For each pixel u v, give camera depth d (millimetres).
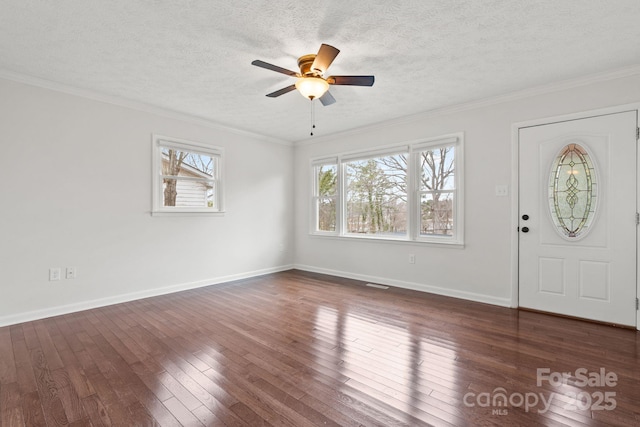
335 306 3428
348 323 2918
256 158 5023
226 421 1580
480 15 2037
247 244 4891
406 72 2859
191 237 4207
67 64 2717
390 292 4012
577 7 1951
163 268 3930
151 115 3807
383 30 2207
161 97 3484
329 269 5133
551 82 3072
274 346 2436
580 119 2982
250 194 4934
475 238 3623
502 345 2441
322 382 1932
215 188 4523
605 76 2834
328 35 2270
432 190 3992
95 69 2809
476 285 3625
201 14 2027
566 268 3080
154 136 3828
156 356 2270
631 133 2756
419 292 4012
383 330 2746
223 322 2951
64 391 1834
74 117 3234
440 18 2068
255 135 4984
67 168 3195
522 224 3314
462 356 2262
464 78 2986
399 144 4262
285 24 2135
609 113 2844
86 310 3293
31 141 2986
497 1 1901
